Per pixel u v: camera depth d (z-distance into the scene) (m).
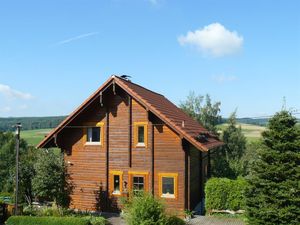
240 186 22.81
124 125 24.50
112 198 24.58
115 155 24.64
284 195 17.28
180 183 22.89
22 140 47.56
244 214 18.88
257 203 18.12
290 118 17.80
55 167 23.31
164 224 17.05
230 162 37.78
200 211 24.61
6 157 43.47
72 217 20.95
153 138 23.64
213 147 24.61
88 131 25.62
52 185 23.02
